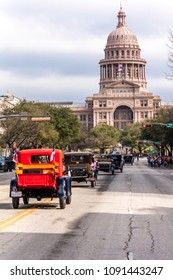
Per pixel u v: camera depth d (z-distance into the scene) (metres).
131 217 21.30
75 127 134.00
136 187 41.41
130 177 58.91
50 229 17.73
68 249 13.92
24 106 100.19
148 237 16.05
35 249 13.91
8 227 18.16
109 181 50.31
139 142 177.38
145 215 22.06
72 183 46.06
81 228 18.02
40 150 24.98
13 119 94.00
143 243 14.91
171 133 108.75
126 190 37.81
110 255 13.04
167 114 112.06
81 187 41.34
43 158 24.89
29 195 25.25
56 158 24.95
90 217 21.25
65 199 25.36
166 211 23.70
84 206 25.89
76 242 15.06
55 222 19.59
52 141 108.44
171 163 114.25
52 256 12.91
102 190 37.81
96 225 18.80
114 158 73.88
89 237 16.02
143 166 111.56
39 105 115.38
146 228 18.06
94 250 13.77
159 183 47.25
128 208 24.92
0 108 114.75
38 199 25.75
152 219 20.66
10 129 94.38
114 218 20.94
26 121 94.12
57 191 25.09
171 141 112.00
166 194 34.06
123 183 47.00
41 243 14.88
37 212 23.12
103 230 17.55
